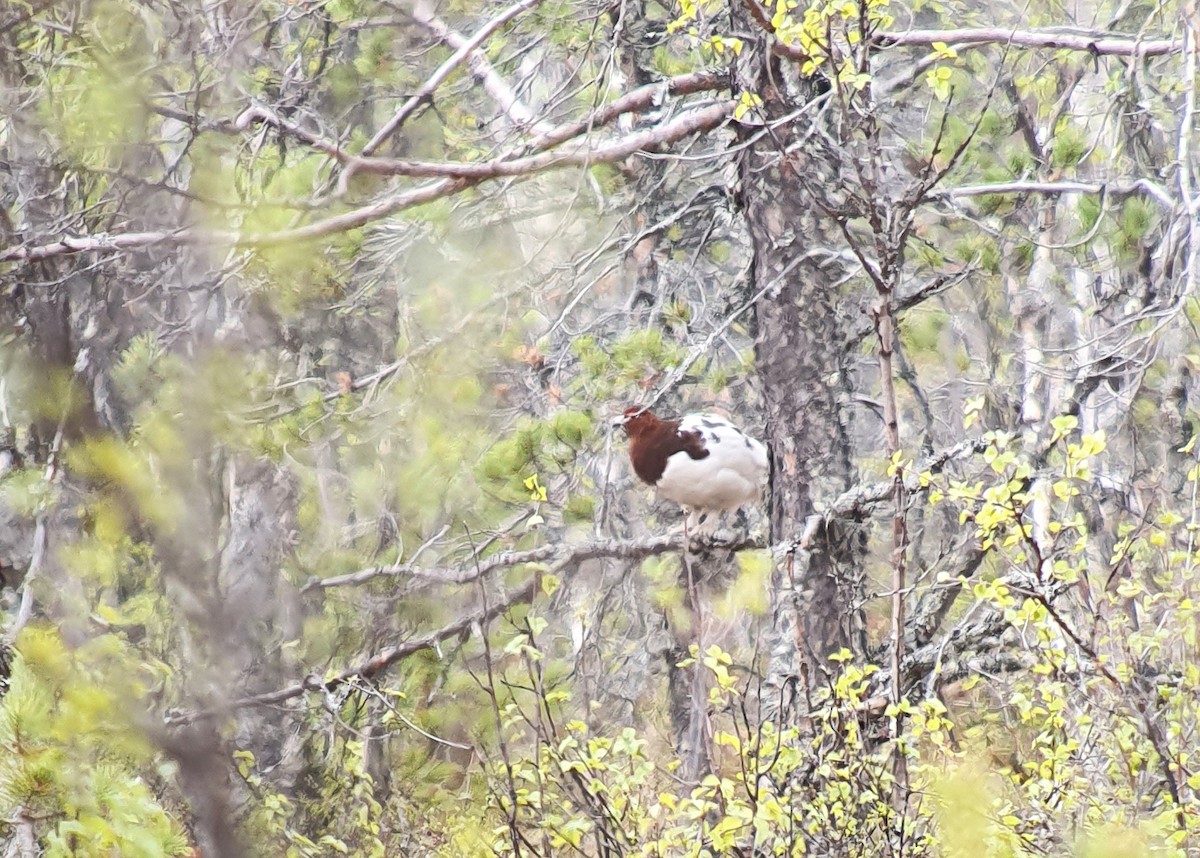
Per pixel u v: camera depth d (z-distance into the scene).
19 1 10.34
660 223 13.23
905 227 9.18
